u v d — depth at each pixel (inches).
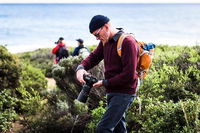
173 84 228.8
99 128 143.0
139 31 3705.7
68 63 253.6
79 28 4163.4
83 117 229.9
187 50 311.1
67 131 229.5
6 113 248.2
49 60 881.5
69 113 234.1
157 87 222.2
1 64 301.4
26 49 2129.7
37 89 339.0
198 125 161.2
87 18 6550.2
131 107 206.8
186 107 174.1
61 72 253.6
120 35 136.1
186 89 230.1
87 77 144.6
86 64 154.6
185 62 269.6
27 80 346.3
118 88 138.3
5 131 236.4
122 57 134.0
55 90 286.0
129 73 132.2
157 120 186.1
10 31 3700.8
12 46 2393.0
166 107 187.2
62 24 4849.9
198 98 204.4
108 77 141.8
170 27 4195.4
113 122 140.9
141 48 141.8
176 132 167.6
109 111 140.5
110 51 138.7
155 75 235.6
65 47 481.4
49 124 227.9
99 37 138.0
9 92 289.0
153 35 3211.1
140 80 145.4
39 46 2377.0
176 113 175.5
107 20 136.3
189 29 3833.7
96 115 204.1
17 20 5634.8
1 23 4840.1
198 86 227.8
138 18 6441.9
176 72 246.5
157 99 202.7
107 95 144.4
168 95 226.7
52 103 272.4
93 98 239.0
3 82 299.6
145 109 205.3
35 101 252.7
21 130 236.5
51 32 3641.7
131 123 202.5
